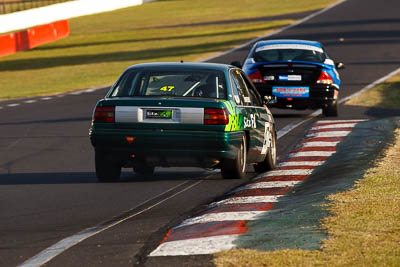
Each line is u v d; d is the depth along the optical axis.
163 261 23.09
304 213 28.92
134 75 39.88
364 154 45.47
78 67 142.38
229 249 23.88
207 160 38.09
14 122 70.38
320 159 45.91
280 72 67.88
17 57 169.25
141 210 32.72
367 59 133.75
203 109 37.66
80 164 47.53
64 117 73.81
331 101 68.50
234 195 35.44
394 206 29.14
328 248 23.50
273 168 44.50
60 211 32.75
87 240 26.78
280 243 24.36
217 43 175.88
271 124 45.03
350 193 32.47
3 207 33.88
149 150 38.06
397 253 22.89
